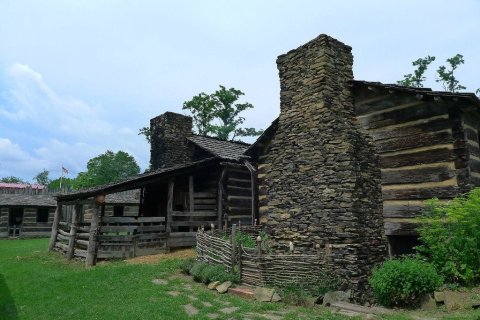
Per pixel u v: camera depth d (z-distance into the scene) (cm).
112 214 3262
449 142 946
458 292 776
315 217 1020
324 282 872
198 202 1766
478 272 799
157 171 1672
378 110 1096
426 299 769
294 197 1090
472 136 977
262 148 1488
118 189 1429
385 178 1053
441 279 785
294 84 1177
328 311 753
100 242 1378
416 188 988
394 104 1065
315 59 1123
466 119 962
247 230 1393
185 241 1619
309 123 1103
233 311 739
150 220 1528
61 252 1622
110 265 1263
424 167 982
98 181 4275
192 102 3719
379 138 1083
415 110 1021
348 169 988
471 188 895
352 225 945
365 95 1130
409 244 1070
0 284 1058
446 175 940
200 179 1897
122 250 1422
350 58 1180
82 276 1079
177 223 1612
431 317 694
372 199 1017
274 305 775
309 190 1054
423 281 764
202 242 1184
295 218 1072
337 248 952
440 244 836
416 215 974
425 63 3759
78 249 1488
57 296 902
